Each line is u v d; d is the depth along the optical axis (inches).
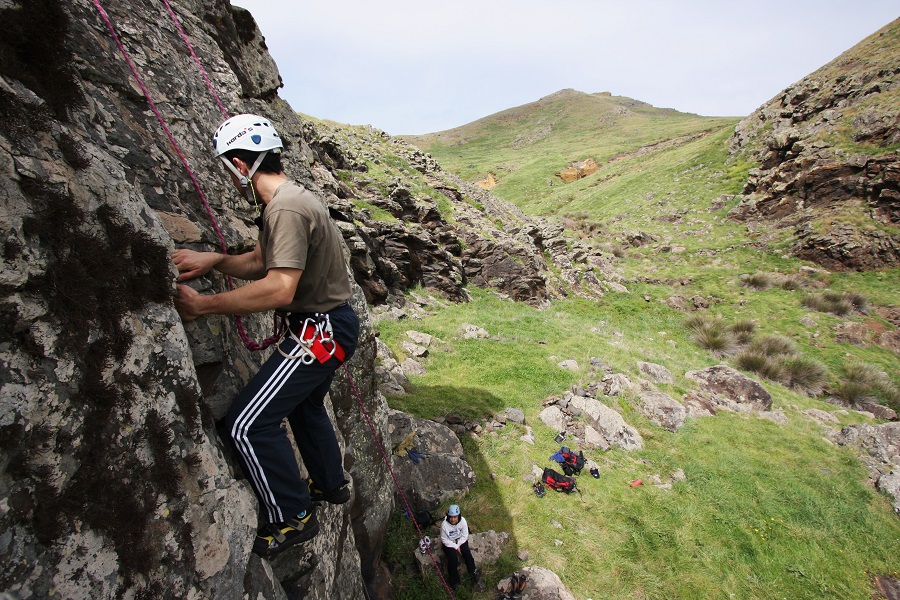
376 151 1246.9
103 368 63.6
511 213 1512.1
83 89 81.7
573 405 457.1
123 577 61.6
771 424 543.2
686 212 1555.1
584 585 274.1
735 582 308.8
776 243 1235.2
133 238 72.0
